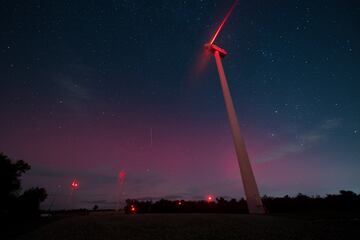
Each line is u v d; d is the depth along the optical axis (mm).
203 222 8391
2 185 24125
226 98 20609
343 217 9570
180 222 8586
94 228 8531
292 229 7004
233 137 18688
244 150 17922
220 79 21938
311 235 6195
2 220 22203
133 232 7152
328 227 7305
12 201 25828
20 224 17312
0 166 23844
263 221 8602
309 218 9609
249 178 16578
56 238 7570
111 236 6789
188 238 6078
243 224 7898
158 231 7094
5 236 10234
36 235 8945
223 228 7219
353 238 5840
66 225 10328
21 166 25766
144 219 10055
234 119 19422
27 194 28906
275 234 6352
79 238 7012
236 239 5891
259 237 6043
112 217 12055
